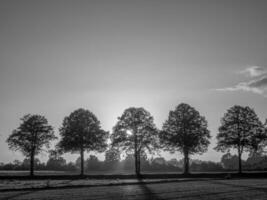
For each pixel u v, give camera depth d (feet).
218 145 292.40
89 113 296.30
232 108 293.23
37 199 115.34
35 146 284.41
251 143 283.59
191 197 124.16
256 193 137.69
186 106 297.53
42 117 291.17
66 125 292.61
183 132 291.79
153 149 287.89
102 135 294.66
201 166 405.59
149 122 291.38
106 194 132.87
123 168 443.32
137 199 117.39
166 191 144.77
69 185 173.27
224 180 221.05
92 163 446.60
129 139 286.46
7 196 124.98
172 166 421.59
